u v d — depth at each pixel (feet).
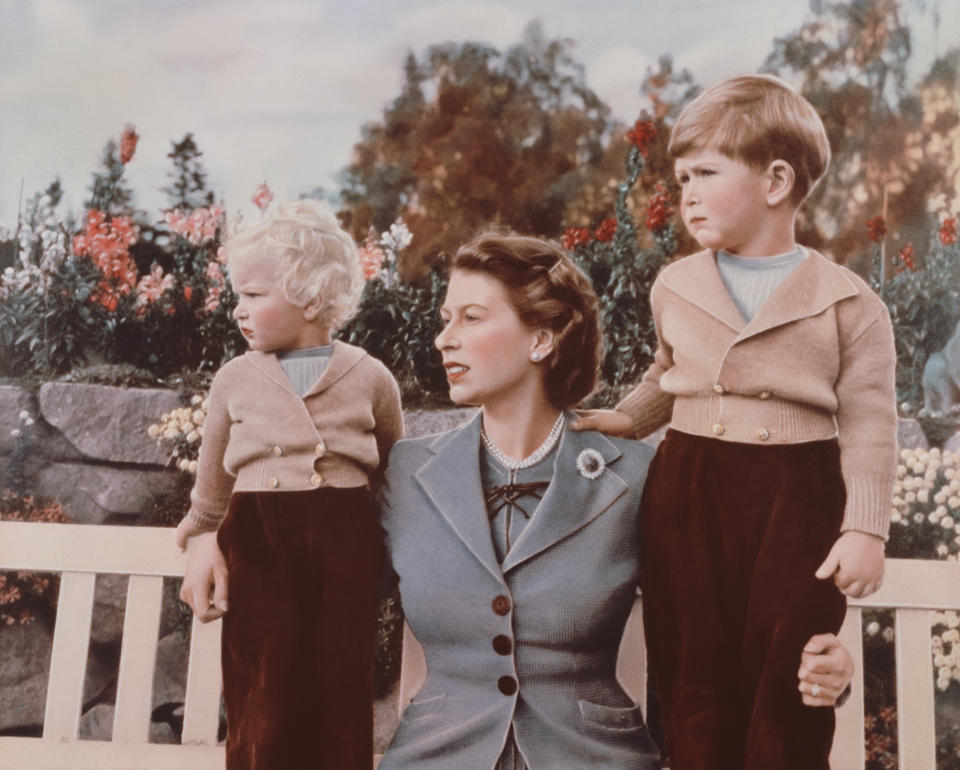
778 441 4.18
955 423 5.66
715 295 4.35
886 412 4.21
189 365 6.14
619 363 5.77
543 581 4.18
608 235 5.94
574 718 4.10
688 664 4.19
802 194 4.50
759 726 4.08
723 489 4.21
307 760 4.48
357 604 4.53
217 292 6.15
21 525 5.37
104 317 6.15
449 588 4.22
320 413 4.75
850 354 4.25
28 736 5.83
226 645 4.67
